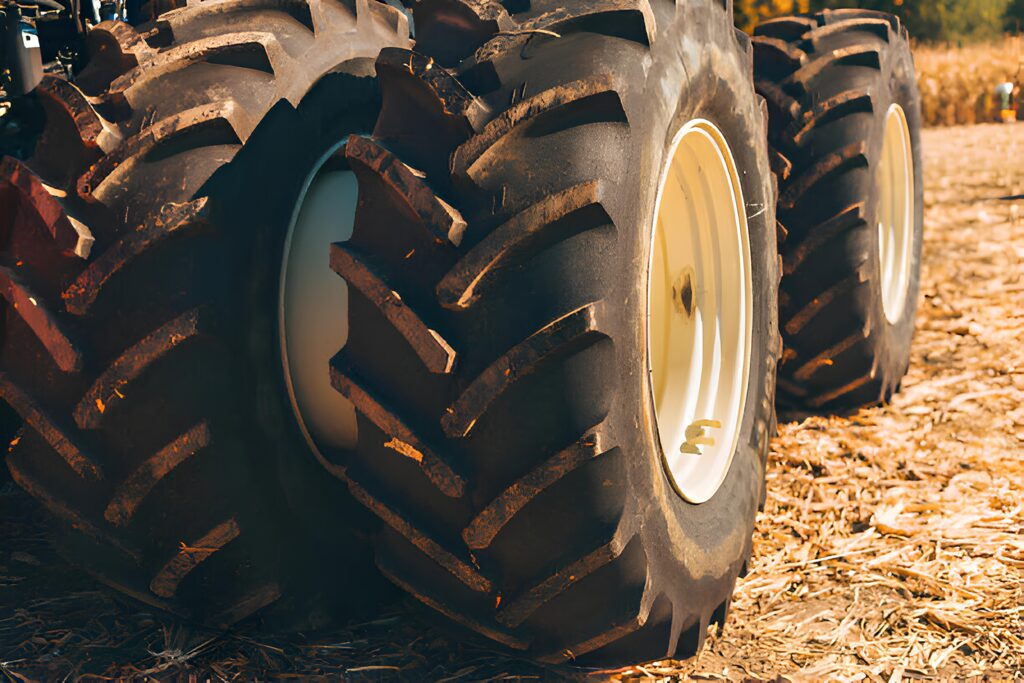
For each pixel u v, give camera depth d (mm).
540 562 1973
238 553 2201
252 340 2139
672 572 2207
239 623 2404
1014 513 3291
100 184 2018
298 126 2242
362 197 1976
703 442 2631
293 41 2297
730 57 2553
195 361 2049
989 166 11297
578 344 1863
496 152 1868
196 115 2062
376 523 2457
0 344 2146
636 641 2186
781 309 3998
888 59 4090
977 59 16797
